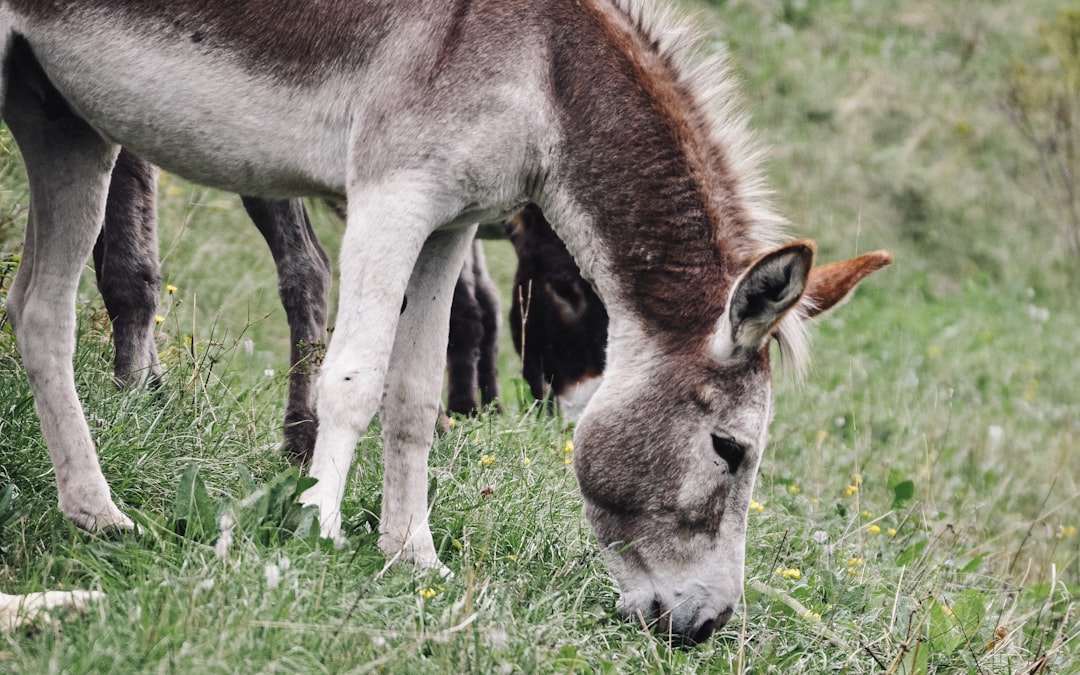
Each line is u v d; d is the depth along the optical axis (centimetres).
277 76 977
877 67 3778
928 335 2712
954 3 4272
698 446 978
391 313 952
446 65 962
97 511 987
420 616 864
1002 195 3341
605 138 999
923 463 1858
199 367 1259
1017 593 1297
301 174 1002
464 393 1662
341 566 915
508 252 2666
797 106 3503
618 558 1002
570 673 856
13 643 757
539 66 988
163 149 1012
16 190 1543
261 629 798
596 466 998
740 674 937
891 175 3291
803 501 1459
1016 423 2236
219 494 1081
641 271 1001
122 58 976
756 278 908
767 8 4009
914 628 1056
